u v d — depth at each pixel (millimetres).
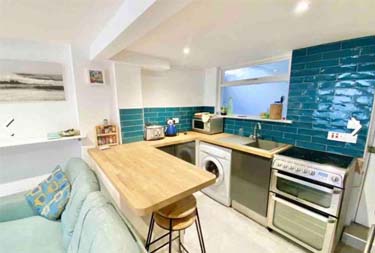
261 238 1934
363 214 1932
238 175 2295
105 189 1687
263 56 2461
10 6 1171
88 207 1254
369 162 1855
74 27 1554
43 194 1776
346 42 1781
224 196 2516
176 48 2113
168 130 2947
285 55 2355
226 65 3092
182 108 3322
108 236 936
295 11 1206
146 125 2795
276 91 2568
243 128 2910
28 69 1875
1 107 1787
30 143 1804
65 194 1703
